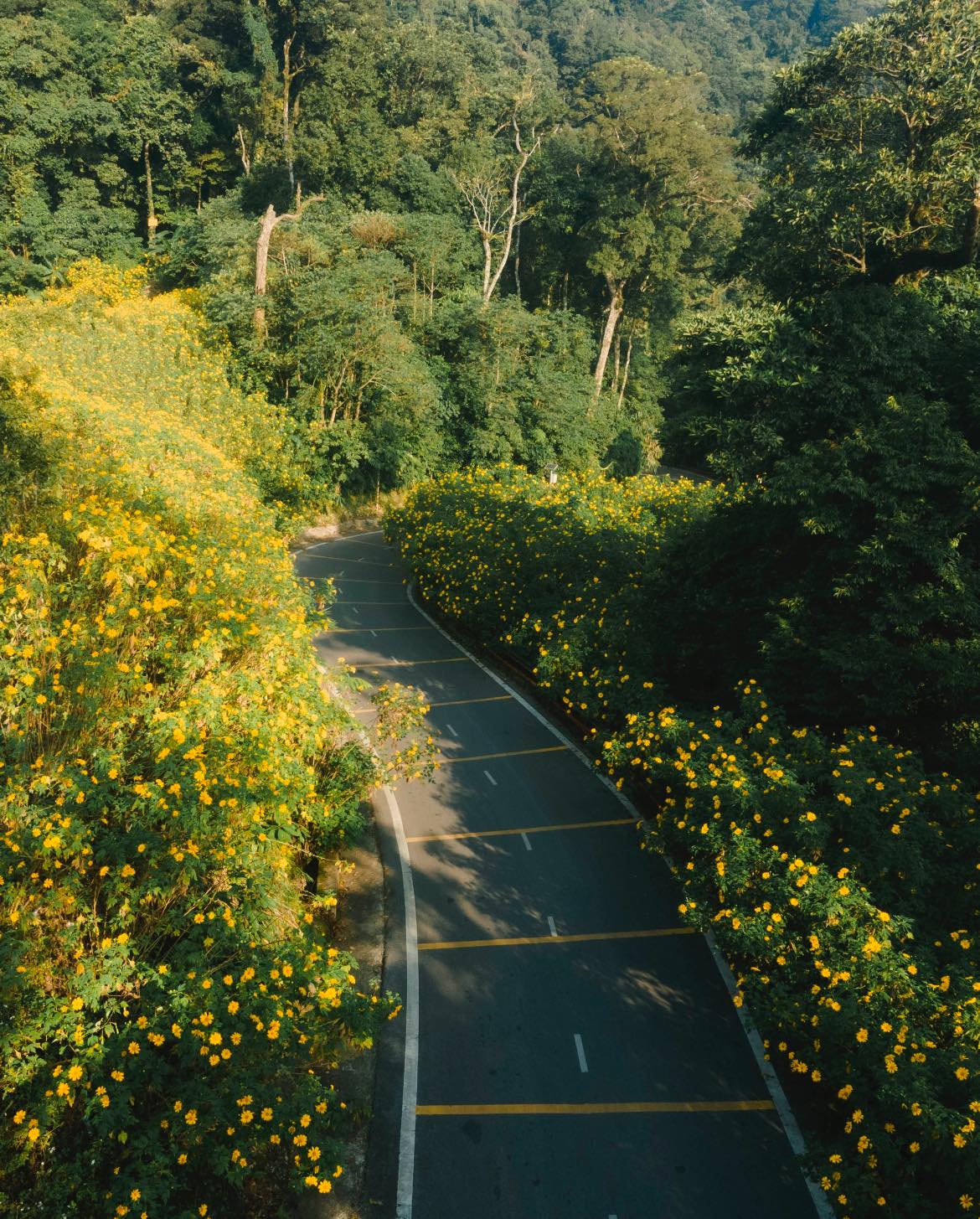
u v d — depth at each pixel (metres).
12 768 6.21
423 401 33.72
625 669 13.47
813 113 20.56
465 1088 7.36
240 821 6.73
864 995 6.42
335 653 18.03
